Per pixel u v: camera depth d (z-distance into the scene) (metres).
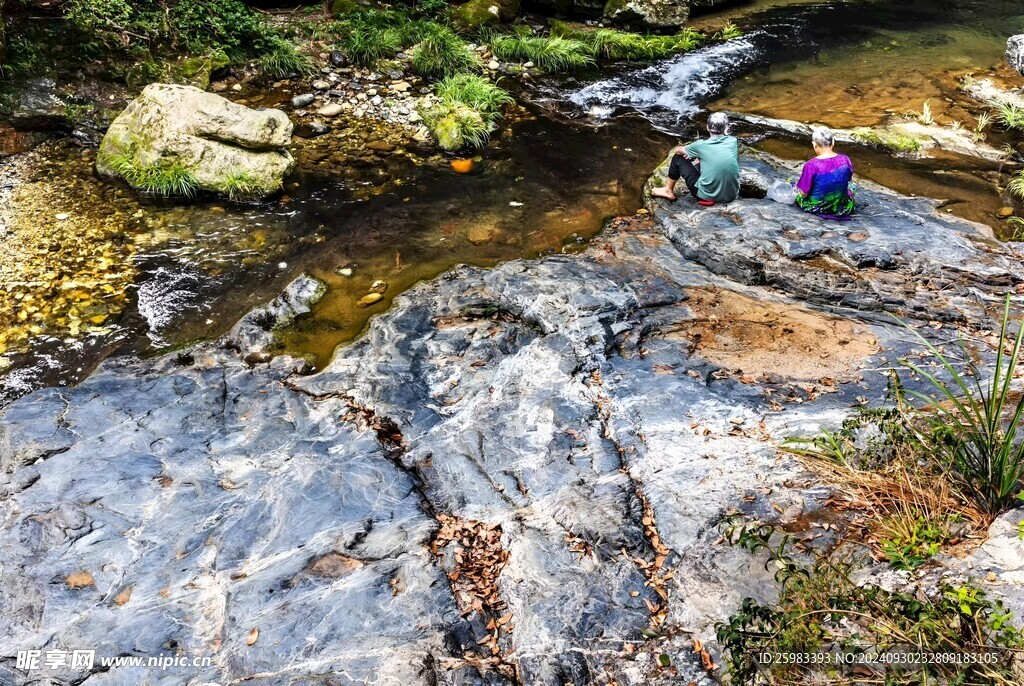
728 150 6.86
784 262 6.00
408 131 8.97
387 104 9.43
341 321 6.04
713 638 3.12
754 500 3.77
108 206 7.35
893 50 11.34
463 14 11.22
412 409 4.94
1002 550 3.06
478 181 8.08
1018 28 12.12
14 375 5.48
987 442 3.43
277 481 4.32
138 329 5.95
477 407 4.85
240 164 7.59
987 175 7.88
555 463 4.30
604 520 3.84
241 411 5.00
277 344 5.79
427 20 10.98
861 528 3.47
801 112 9.52
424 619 3.42
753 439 4.23
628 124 9.34
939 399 4.36
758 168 7.67
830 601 2.89
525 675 3.16
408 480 4.31
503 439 4.53
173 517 4.14
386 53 10.36
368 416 4.91
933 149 8.45
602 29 11.54
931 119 9.06
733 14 12.97
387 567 3.70
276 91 9.50
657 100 9.99
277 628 3.42
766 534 3.52
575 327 5.44
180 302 6.25
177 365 5.50
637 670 3.08
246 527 4.05
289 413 4.95
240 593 3.63
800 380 4.78
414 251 6.93
